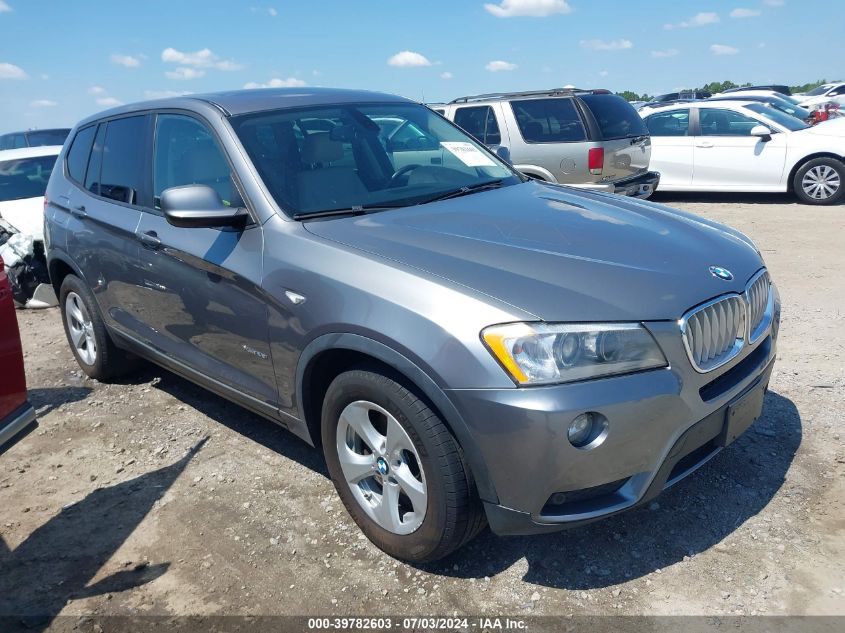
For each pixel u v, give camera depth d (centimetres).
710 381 268
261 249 317
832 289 618
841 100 2395
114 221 415
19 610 285
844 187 1062
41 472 392
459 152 415
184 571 300
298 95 398
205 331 359
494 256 274
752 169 1105
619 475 247
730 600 262
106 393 493
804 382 430
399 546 287
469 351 243
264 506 342
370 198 343
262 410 344
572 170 880
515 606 267
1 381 302
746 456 352
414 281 263
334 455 307
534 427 235
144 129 416
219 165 352
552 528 250
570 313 243
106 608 282
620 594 269
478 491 256
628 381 242
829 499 314
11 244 746
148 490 364
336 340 279
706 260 290
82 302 485
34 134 1395
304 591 283
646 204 371
